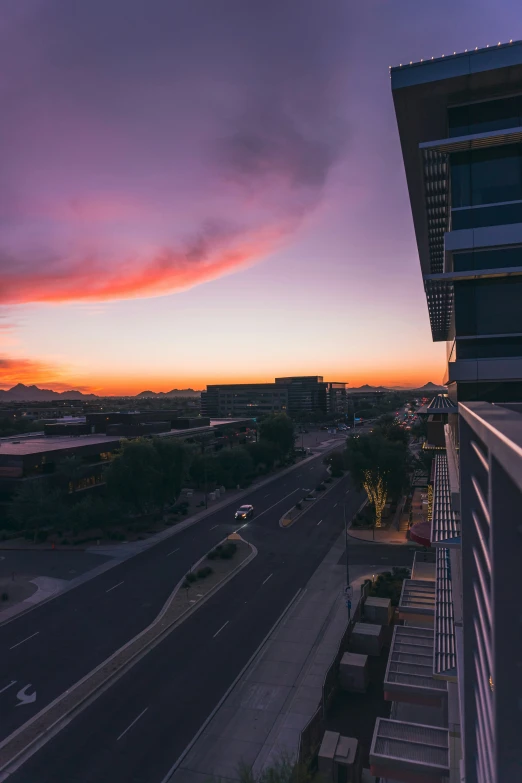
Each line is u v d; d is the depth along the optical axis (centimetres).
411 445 12788
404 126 2362
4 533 6053
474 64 2088
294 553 5391
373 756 2039
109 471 6512
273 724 2606
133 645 3412
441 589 2277
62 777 2252
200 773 2270
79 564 5097
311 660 3212
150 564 5075
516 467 287
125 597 4241
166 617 3844
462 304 2192
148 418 11156
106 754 2392
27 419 18012
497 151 2180
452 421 2866
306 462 11900
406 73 2183
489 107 2202
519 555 436
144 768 2302
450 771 1844
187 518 6919
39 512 5916
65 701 2786
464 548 970
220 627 3684
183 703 2786
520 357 2105
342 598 4147
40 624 3747
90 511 5906
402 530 6175
